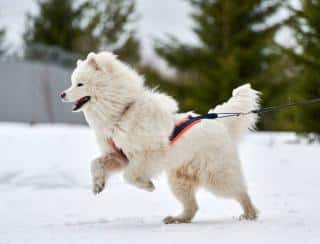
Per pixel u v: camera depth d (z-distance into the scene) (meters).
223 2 22.88
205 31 23.56
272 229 5.14
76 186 10.05
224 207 7.68
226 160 6.20
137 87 6.06
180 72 24.38
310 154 13.19
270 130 27.03
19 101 23.27
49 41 32.62
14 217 6.91
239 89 6.73
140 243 4.55
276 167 11.52
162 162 6.01
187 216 6.36
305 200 7.63
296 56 16.98
